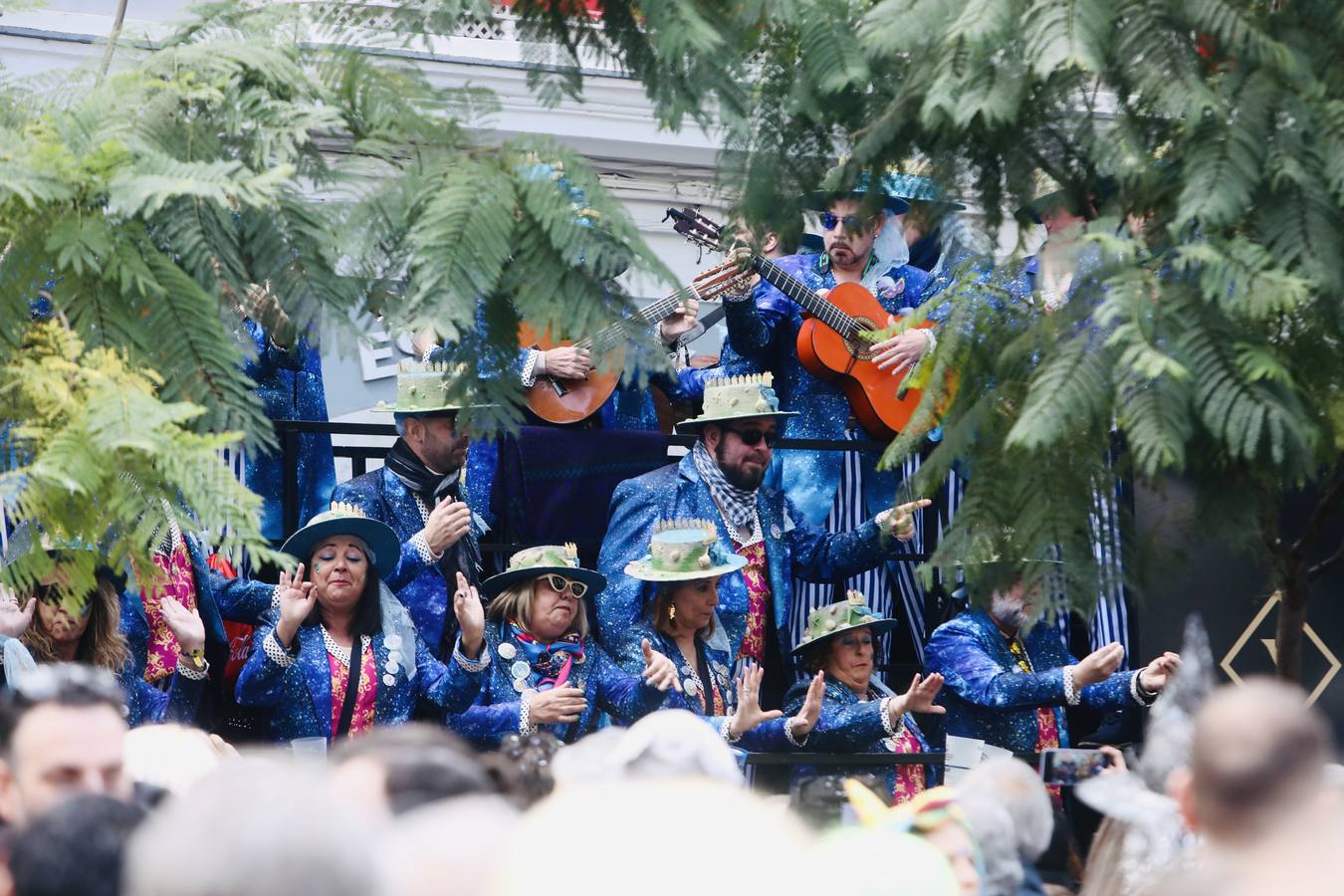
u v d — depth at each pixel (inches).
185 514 317.1
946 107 390.3
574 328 342.3
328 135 353.7
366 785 257.8
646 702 553.3
